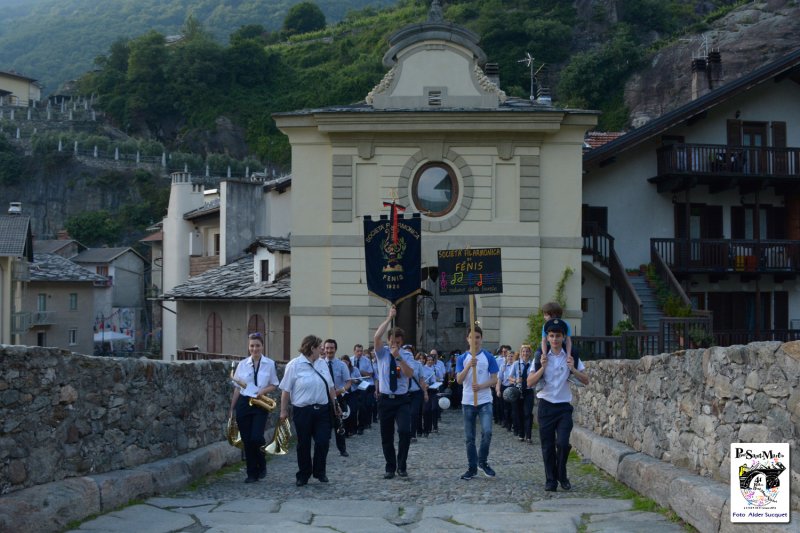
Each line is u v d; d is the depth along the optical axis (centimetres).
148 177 10181
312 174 2767
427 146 2738
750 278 3203
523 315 2720
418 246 1512
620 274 2881
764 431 793
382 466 1456
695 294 3197
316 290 2748
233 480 1274
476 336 1284
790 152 3108
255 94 12700
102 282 6078
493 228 2738
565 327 1145
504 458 1581
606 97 8419
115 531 870
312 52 13675
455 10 10300
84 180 10150
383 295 1508
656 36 9519
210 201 5356
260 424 1252
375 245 1522
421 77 2750
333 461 1539
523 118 2684
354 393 1984
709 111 3170
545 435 1148
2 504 790
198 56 12769
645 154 3169
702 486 870
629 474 1123
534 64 9250
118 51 13912
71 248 7650
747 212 3241
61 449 932
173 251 5062
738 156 3078
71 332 5800
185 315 3884
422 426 2080
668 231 3167
